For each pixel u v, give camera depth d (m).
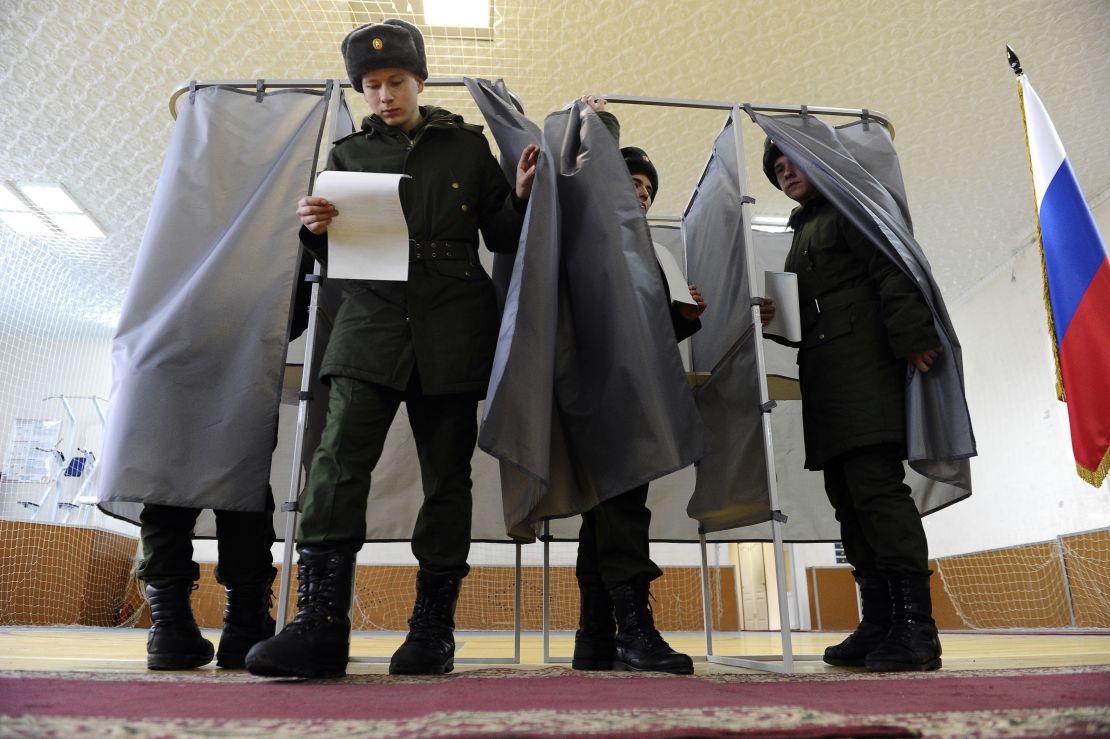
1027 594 5.26
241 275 1.65
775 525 1.60
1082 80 4.25
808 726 0.58
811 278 1.85
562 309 1.67
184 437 1.52
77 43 4.05
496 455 1.31
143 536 1.54
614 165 1.64
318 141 1.82
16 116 4.66
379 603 5.82
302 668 1.15
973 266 5.99
